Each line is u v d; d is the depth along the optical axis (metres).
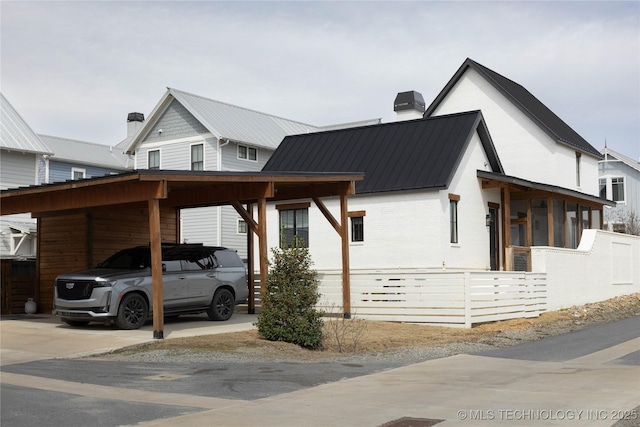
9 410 8.68
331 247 25.17
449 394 9.58
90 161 39.38
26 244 29.31
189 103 35.00
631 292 28.58
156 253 14.67
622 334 17.00
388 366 12.32
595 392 9.53
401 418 8.15
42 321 18.58
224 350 13.52
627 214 42.25
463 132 24.48
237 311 22.42
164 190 14.52
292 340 14.53
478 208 25.31
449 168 23.02
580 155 34.16
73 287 16.17
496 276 19.22
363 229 24.30
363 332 16.77
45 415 8.41
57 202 16.62
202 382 10.58
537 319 20.20
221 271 18.77
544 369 11.80
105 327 17.00
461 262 23.86
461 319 17.95
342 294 19.56
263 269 17.00
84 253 20.22
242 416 8.30
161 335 14.67
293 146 28.36
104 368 11.80
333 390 9.96
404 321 18.67
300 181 17.77
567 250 23.34
